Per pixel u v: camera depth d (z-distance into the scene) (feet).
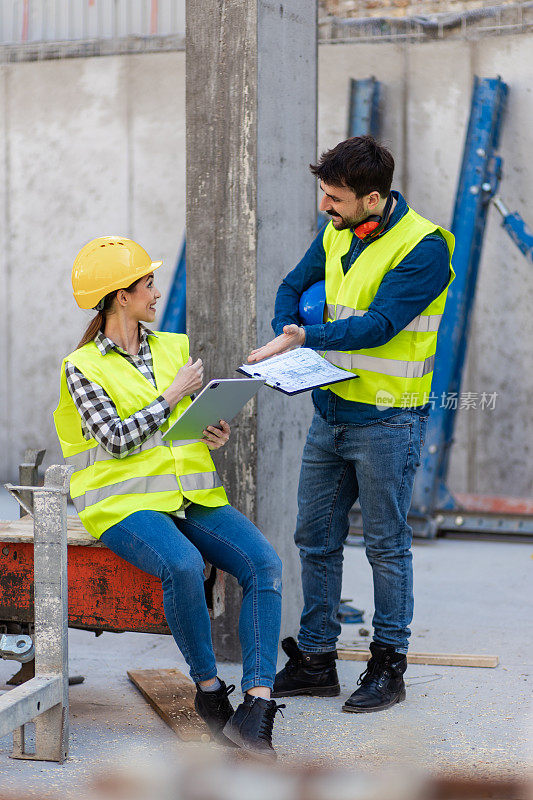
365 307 20.16
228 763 17.56
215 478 19.51
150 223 45.21
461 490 40.73
